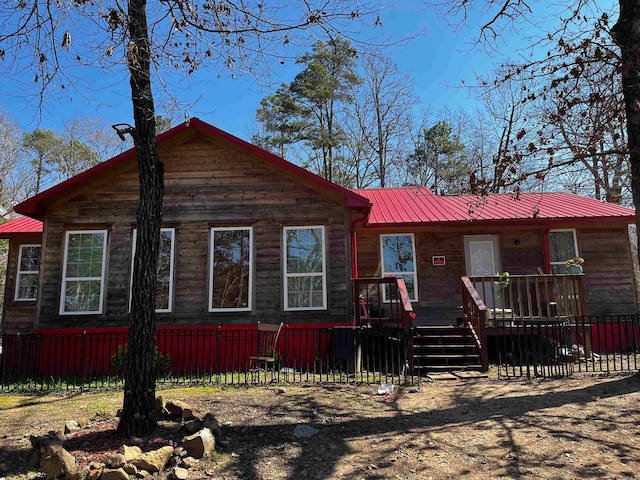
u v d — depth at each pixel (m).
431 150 38.34
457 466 4.89
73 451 5.11
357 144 36.59
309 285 11.88
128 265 12.03
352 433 5.93
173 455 4.98
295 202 12.27
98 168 12.08
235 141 12.24
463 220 14.12
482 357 10.09
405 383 8.76
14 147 38.41
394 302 14.55
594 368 9.50
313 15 6.86
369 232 15.05
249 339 11.51
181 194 12.38
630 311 14.19
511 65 9.16
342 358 10.41
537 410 6.68
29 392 8.91
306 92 32.75
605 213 14.45
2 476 4.71
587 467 4.79
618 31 8.09
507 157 9.41
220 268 12.02
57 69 6.50
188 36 7.10
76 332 11.61
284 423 6.29
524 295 14.34
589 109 8.53
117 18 6.12
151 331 5.79
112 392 8.70
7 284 15.45
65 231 12.21
